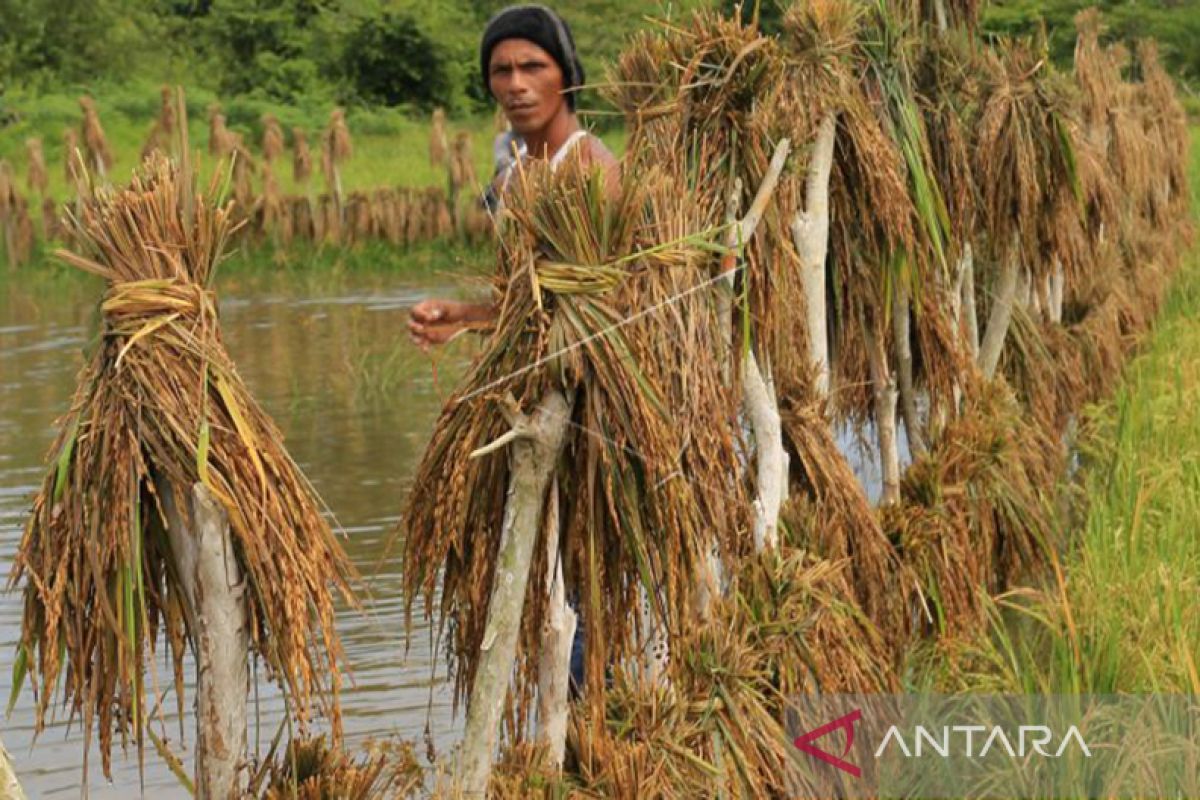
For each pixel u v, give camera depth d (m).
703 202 5.88
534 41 6.08
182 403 4.06
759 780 5.44
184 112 4.25
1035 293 12.34
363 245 31.17
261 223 31.16
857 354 8.30
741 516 5.54
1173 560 8.27
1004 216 9.92
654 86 6.29
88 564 4.03
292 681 4.16
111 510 4.02
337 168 31.42
